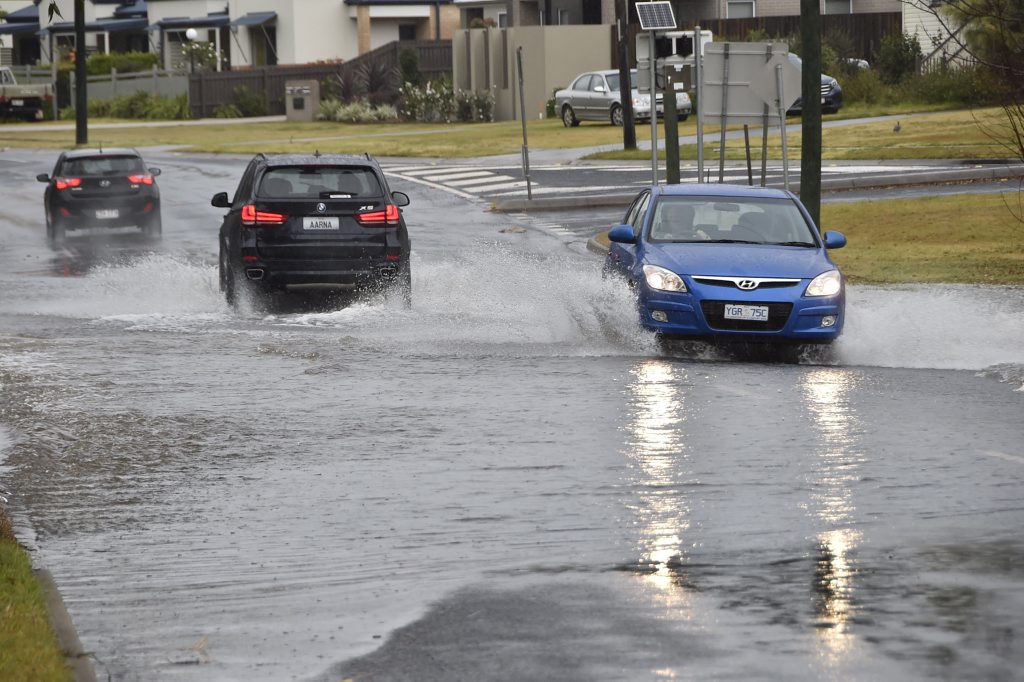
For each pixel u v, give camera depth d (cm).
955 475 3041
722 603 2222
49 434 3541
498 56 19688
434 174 12962
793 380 4278
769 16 18650
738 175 11294
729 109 8112
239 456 3300
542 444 3378
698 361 4691
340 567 2453
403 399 3956
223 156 15562
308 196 5978
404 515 2775
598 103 16650
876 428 3525
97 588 2369
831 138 13238
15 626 2059
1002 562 2419
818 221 7262
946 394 4019
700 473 3078
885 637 2059
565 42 19212
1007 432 3478
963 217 8844
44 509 2883
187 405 3878
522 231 9462
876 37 17188
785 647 2022
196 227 10400
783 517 2720
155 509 2866
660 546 2541
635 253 5044
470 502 2861
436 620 2172
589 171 12438
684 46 8556
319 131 18862
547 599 2258
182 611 2244
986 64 6462
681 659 1983
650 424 3597
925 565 2406
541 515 2756
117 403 3912
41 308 6325
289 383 4216
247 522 2755
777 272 4766
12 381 4253
